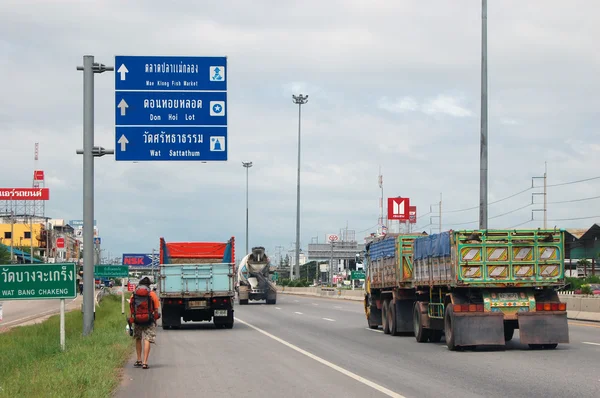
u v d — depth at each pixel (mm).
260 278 57031
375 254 27547
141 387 13094
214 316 28562
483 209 31500
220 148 23281
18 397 10859
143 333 16047
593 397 11148
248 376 14422
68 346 18844
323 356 17922
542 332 18375
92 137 21688
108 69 21734
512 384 12648
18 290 17500
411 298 24156
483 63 32281
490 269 18328
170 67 23297
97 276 40281
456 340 18266
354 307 50125
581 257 73562
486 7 32562
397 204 70500
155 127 23141
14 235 138875
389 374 14273
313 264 160250
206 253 33719
